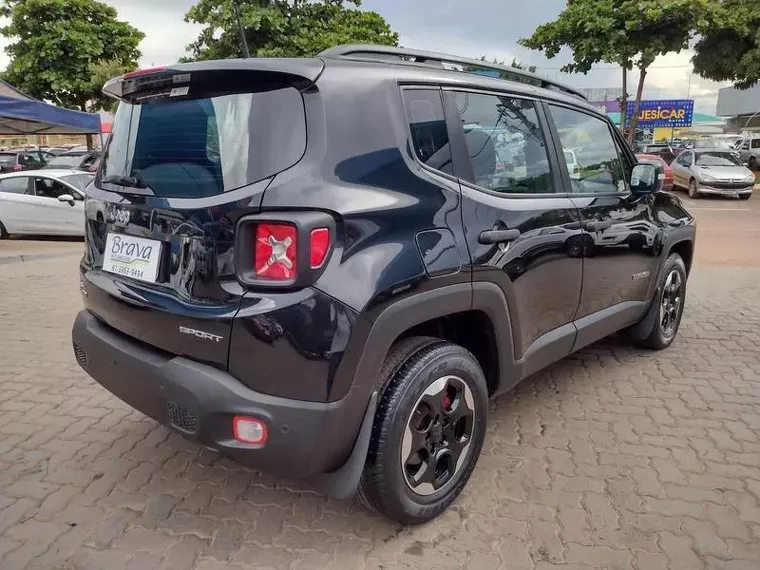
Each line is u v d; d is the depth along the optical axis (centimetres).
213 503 268
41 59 2156
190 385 206
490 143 274
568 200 317
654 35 1557
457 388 250
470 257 243
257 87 213
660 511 261
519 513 260
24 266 808
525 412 358
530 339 294
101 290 248
